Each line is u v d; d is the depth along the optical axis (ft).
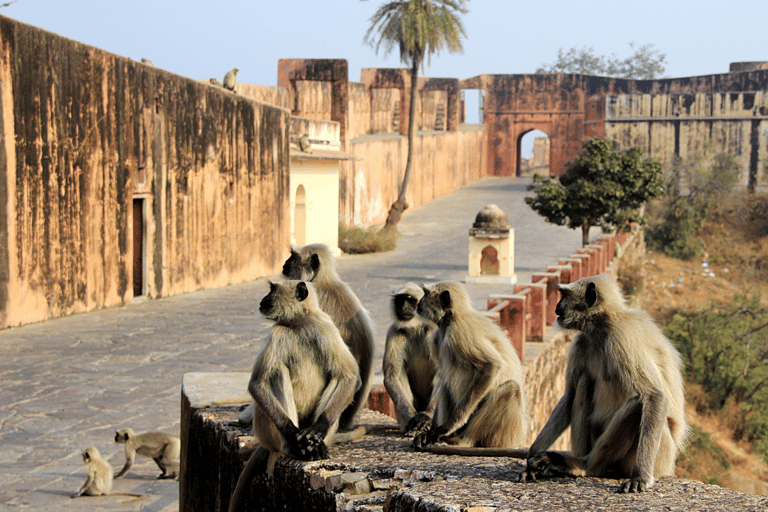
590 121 180.96
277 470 13.03
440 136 167.94
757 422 68.80
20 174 43.98
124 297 54.85
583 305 11.39
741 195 139.85
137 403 30.63
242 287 69.21
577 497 10.07
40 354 38.22
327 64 107.45
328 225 97.30
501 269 74.13
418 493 10.33
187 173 62.44
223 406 17.76
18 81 43.39
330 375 13.12
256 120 74.95
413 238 118.11
